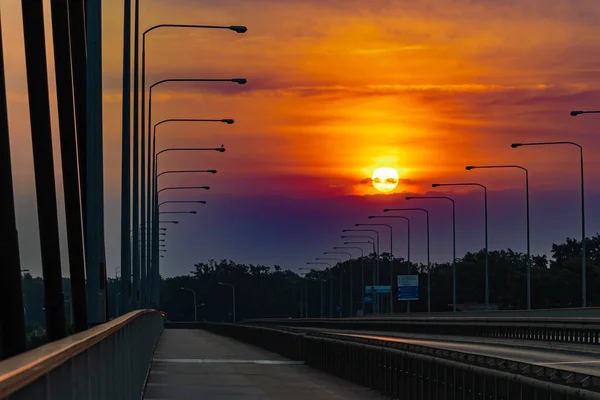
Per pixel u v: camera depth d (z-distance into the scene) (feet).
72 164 75.31
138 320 134.00
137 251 283.79
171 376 184.85
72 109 74.49
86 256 99.91
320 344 202.80
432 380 115.34
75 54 92.94
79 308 76.79
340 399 141.49
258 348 310.65
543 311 438.40
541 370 85.10
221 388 160.25
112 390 74.38
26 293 59.98
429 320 455.63
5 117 51.49
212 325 597.93
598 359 215.10
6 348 53.16
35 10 59.77
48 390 41.68
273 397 145.69
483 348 267.80
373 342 157.28
